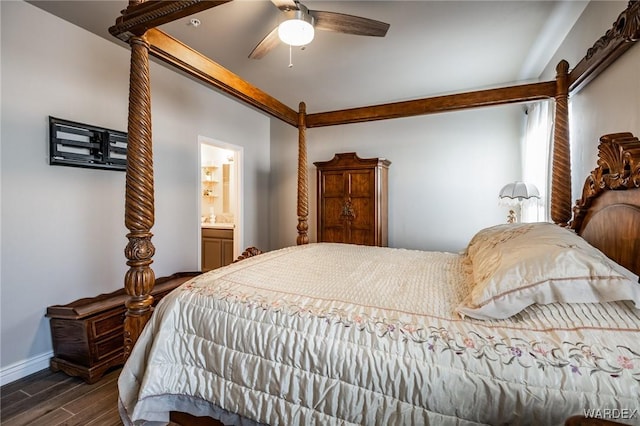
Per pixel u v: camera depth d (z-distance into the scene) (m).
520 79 3.34
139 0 1.37
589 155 2.00
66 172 2.34
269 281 1.44
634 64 1.49
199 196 3.60
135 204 1.41
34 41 2.13
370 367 0.93
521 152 3.61
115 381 2.07
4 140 2.00
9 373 2.02
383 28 1.97
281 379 1.04
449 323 0.98
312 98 3.94
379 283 1.43
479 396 0.82
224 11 2.15
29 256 2.13
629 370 0.75
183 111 3.39
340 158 4.02
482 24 2.31
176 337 1.25
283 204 4.96
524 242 1.20
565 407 0.75
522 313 0.98
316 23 1.92
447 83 3.46
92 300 2.32
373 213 3.84
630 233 1.19
